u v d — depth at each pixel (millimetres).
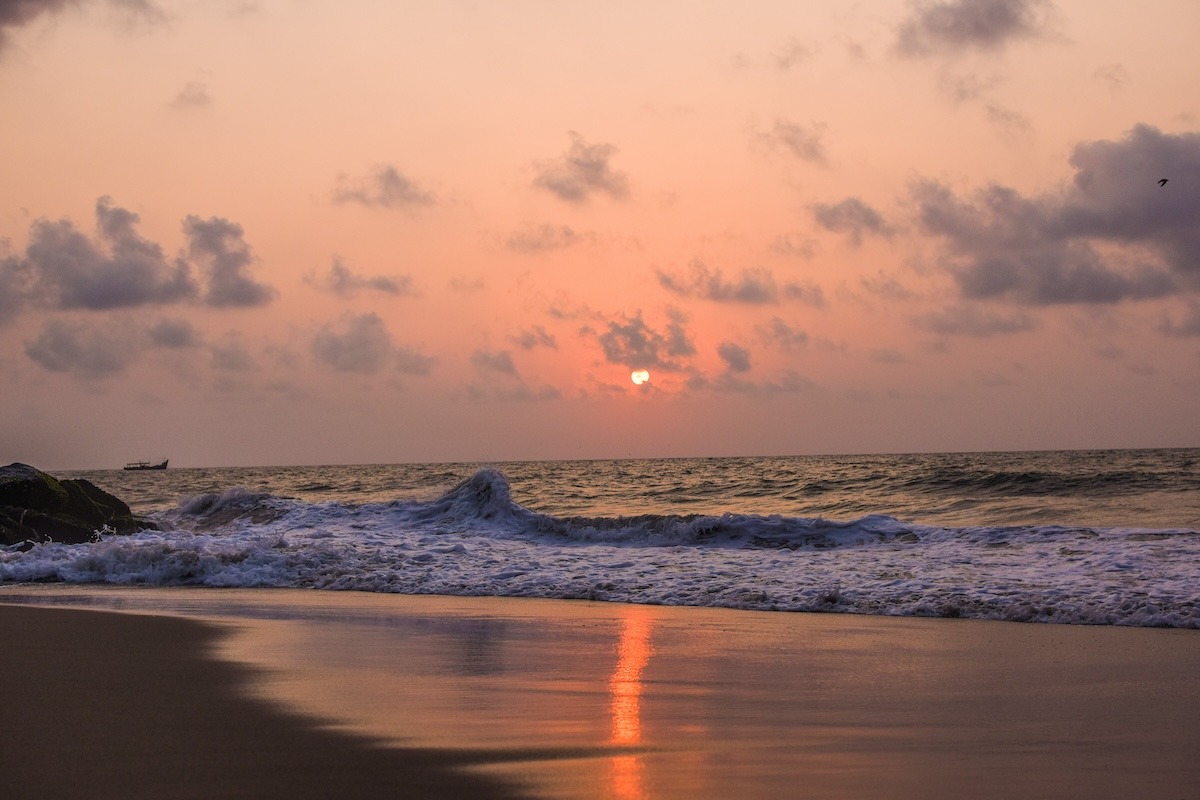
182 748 6984
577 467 131000
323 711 8258
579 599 16984
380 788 6074
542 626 13625
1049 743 7344
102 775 6312
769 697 8969
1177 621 13391
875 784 6285
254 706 8430
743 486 51406
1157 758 6930
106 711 8203
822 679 9836
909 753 7027
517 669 10367
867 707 8547
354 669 10297
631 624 13836
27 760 6668
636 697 8922
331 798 5863
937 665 10609
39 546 22469
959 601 14961
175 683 9430
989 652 11430
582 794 6004
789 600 15766
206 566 20172
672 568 19234
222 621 14008
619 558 20828
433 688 9289
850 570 18219
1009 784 6312
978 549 19688
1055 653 11336
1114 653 11320
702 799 5941
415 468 176125
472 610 15438
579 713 8250
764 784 6266
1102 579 16000
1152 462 71312
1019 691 9242
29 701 8602
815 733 7613
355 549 21766
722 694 9086
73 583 19906
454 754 6879
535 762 6711
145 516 30656
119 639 12289
